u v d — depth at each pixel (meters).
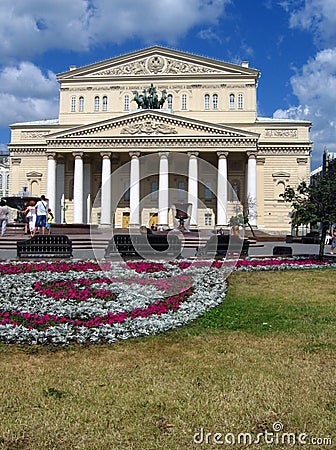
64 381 6.80
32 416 5.61
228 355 8.05
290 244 44.31
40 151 75.00
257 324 10.38
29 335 9.11
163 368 7.38
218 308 12.03
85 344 8.84
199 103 73.19
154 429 5.33
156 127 64.69
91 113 74.31
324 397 6.16
